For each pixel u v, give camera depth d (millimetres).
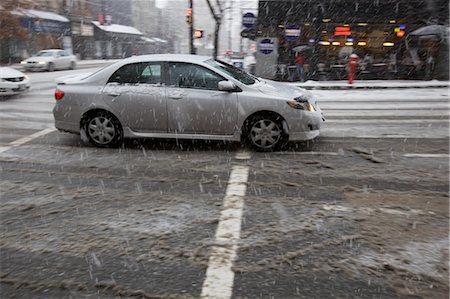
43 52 29797
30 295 3059
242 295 3031
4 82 13828
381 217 4273
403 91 16469
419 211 4422
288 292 3055
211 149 7004
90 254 3592
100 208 4555
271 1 19266
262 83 7191
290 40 19234
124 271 3336
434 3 18797
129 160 6414
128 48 63281
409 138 7930
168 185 5281
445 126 9164
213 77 6852
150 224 4148
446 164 6195
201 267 3383
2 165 6180
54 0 44281
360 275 3240
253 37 19891
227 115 6711
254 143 6809
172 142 7488
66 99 7211
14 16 34125
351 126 9133
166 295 3037
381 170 5891
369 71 19734
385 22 19188
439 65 19500
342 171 5840
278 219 4242
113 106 6996
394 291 3041
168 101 6820
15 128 8898
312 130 6836
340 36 19453
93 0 58219
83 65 37844
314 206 4574
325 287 3102
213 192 5027
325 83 18547
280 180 5457
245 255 3553
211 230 4016
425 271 3277
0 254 3617
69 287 3143
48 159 6492
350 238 3818
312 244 3721
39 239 3867
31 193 5023
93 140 7211
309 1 19078
